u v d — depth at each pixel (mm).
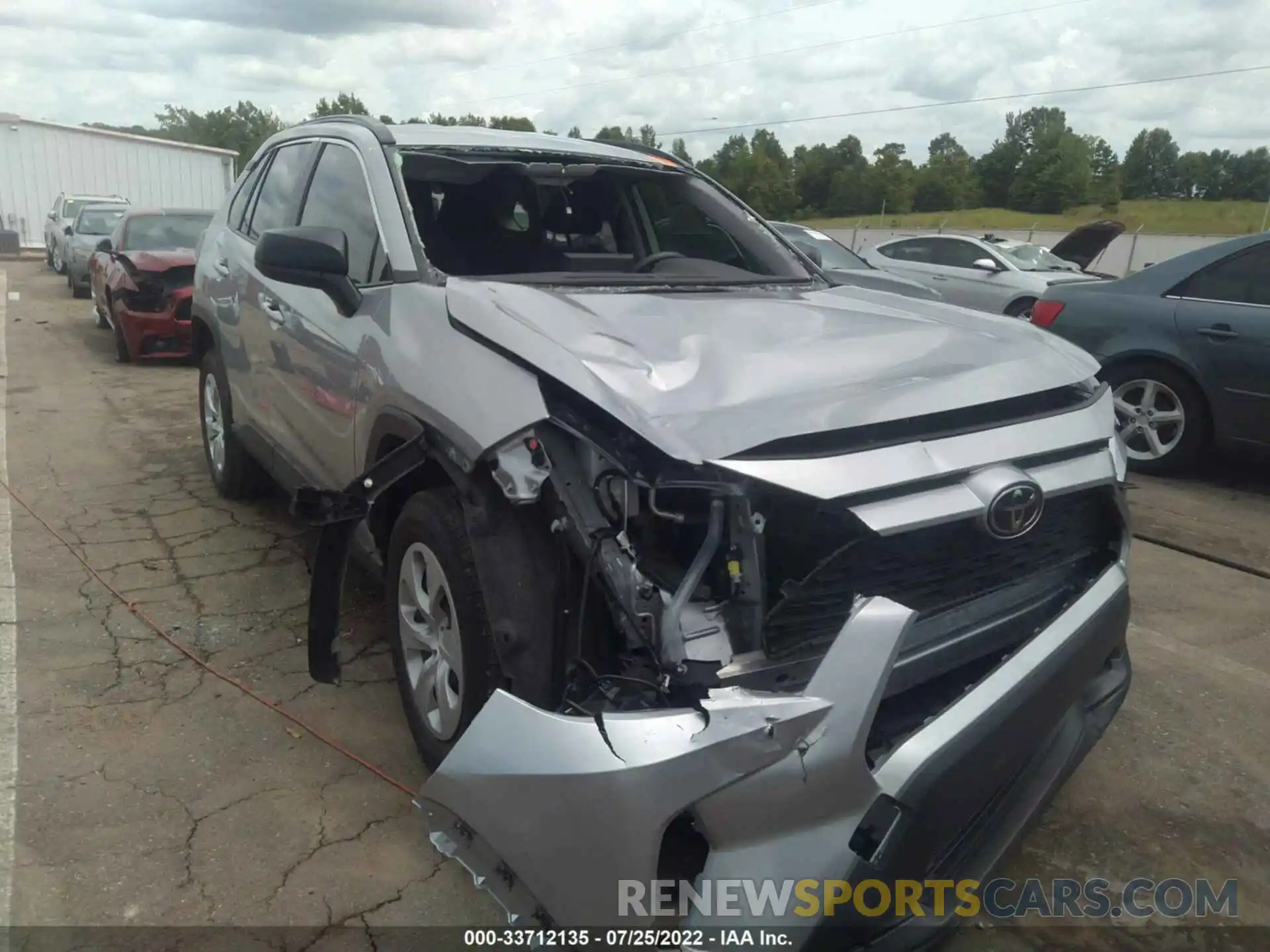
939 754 2051
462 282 2848
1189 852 2828
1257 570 4961
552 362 2301
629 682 2051
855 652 1941
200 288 5066
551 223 3924
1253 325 5969
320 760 3051
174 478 5895
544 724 1977
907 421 2270
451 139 3656
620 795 1853
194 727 3209
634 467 2111
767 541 2074
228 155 31625
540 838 1945
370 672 3592
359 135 3660
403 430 2699
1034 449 2361
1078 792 3090
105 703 3332
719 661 2041
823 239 10008
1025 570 2533
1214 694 3705
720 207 4125
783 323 2830
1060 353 2896
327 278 3029
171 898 2455
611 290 3154
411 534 2746
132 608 4066
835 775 1907
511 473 2236
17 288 18250
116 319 9805
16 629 3852
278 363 3842
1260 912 2602
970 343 2805
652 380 2250
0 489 5609
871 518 2057
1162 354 6363
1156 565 5027
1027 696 2256
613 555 2115
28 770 2943
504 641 2305
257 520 5148
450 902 2475
